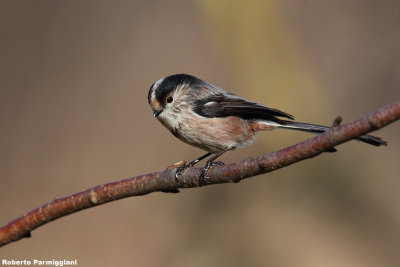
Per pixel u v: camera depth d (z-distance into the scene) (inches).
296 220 460.1
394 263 429.1
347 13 568.1
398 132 513.0
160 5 623.5
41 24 603.5
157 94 324.8
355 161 481.4
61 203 236.8
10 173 532.4
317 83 527.2
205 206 489.4
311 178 476.4
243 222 468.8
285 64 517.3
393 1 559.8
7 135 554.9
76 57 602.2
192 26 612.1
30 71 587.5
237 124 323.3
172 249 474.6
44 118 572.4
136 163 558.3
